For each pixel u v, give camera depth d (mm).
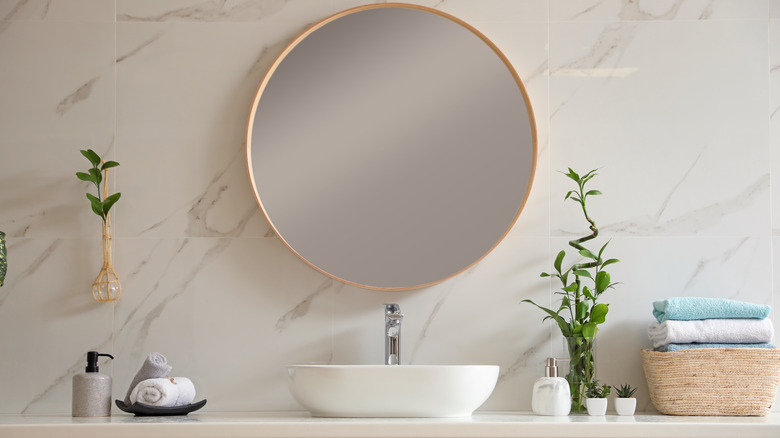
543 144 2184
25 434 1637
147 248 2148
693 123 2184
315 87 2180
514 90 2180
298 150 2160
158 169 2170
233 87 2193
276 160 2152
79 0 2201
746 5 2203
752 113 2182
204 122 2184
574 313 2141
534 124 2164
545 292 2148
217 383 2107
